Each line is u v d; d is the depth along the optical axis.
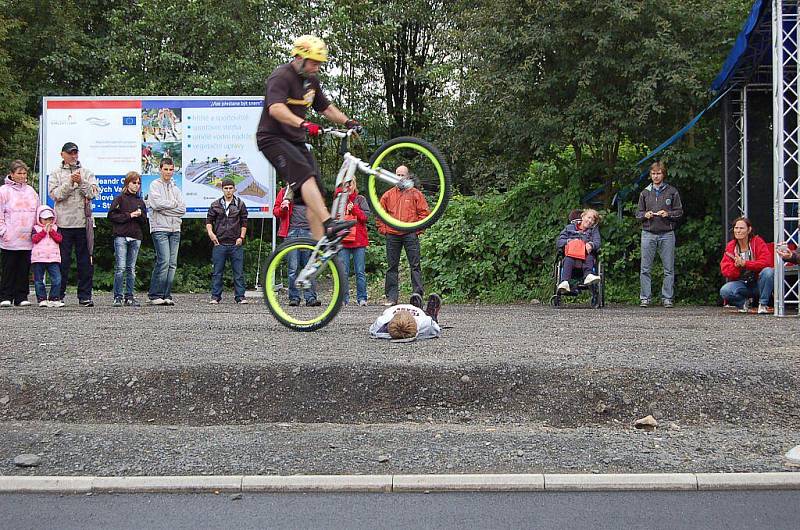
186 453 5.29
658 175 13.05
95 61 23.34
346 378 6.39
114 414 6.17
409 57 27.38
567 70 14.45
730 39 14.38
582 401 6.22
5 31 22.16
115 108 14.59
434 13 25.89
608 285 14.38
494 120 15.21
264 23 23.23
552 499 4.50
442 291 15.22
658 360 6.79
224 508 4.39
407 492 4.64
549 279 14.73
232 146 14.52
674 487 4.66
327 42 24.27
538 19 14.49
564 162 15.62
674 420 6.07
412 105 28.34
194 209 14.62
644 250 13.18
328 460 5.12
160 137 14.58
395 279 11.30
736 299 11.98
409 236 11.08
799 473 4.78
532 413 6.15
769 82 12.97
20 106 22.16
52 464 5.12
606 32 13.95
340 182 6.52
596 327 9.15
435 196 6.80
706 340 7.91
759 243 11.74
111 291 18.97
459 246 15.41
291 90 6.48
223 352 7.07
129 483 4.71
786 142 12.19
